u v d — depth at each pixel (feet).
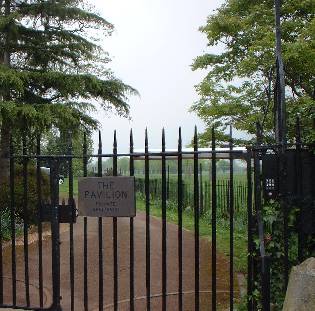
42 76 39.75
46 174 44.16
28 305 16.39
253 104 39.14
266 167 15.39
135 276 24.63
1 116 34.83
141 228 41.47
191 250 31.42
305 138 16.67
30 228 38.34
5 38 41.11
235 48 42.50
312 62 33.86
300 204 14.64
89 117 44.80
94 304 19.98
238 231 37.52
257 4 41.96
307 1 37.78
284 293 14.39
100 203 15.47
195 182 14.75
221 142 40.09
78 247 32.37
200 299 20.27
